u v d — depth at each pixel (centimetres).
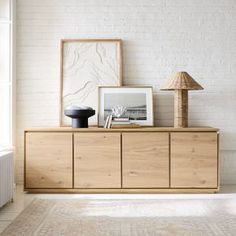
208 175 423
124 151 422
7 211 351
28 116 477
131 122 468
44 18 475
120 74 472
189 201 386
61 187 424
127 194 420
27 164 424
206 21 476
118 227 303
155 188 423
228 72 476
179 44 477
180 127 442
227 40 477
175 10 476
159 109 477
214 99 475
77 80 475
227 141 476
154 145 422
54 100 477
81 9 476
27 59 475
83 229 298
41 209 354
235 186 465
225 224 309
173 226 305
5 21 458
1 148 405
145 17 476
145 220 321
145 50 477
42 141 424
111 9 476
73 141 423
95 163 423
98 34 476
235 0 476
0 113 463
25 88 476
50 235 285
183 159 423
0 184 345
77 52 475
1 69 462
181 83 438
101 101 470
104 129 422
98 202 382
